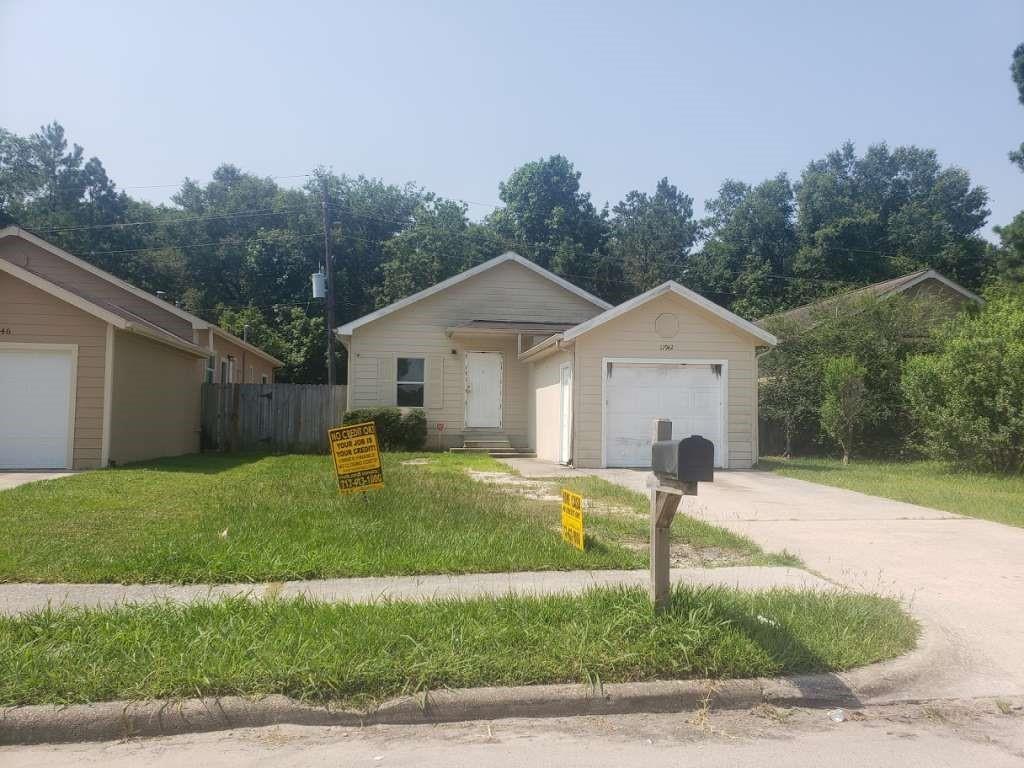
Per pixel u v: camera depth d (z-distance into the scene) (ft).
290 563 21.94
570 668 14.75
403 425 65.21
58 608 18.10
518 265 71.26
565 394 55.01
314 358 135.33
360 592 19.92
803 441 68.59
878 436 63.57
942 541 28.27
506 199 167.94
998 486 44.19
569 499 25.23
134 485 37.99
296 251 142.00
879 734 13.58
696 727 13.82
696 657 15.16
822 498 39.04
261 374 103.76
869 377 63.21
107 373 48.39
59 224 147.23
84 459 48.01
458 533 26.21
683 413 53.57
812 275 145.07
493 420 69.36
